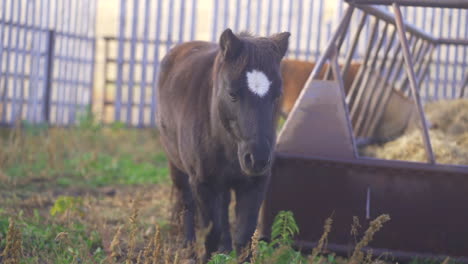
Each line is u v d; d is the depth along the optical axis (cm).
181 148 620
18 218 709
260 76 486
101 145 1480
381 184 630
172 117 667
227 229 652
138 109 1953
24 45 1633
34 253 609
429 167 618
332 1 2466
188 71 650
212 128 552
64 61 1809
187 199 731
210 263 554
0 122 1573
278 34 545
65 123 1831
